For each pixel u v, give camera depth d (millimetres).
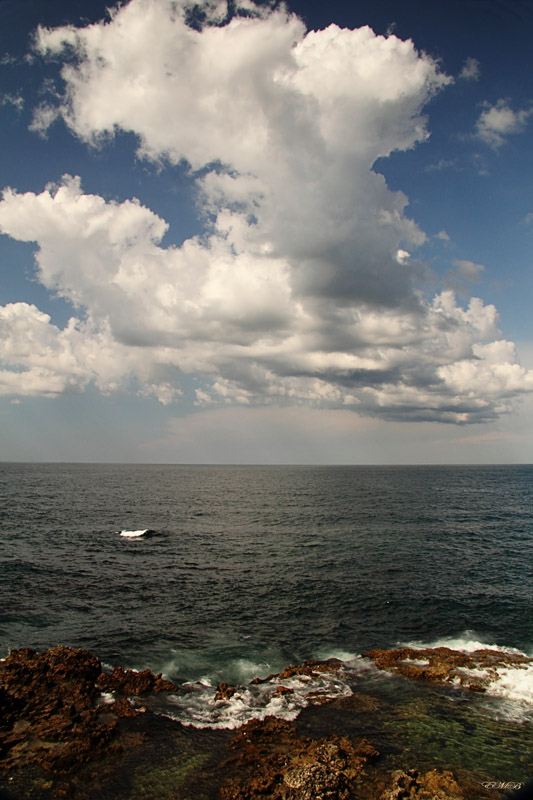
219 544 46375
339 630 24625
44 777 12711
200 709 16688
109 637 23141
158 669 20016
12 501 78562
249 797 11977
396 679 19062
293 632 24297
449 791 12047
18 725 15102
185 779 12789
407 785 12289
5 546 42250
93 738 14375
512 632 24516
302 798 11852
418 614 26891
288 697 17578
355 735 15000
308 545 45906
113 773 12992
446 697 17594
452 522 61125
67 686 17641
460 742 14617
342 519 64000
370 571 35938
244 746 14422
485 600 29234
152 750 14125
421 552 42688
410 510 73750
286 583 32719
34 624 24375
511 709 16734
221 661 20891
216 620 25766
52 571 34625
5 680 17484
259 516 67125
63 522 58031
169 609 27344
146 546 44812
